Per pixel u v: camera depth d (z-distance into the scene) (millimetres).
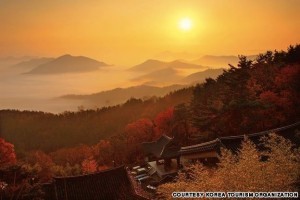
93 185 14984
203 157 13164
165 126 33531
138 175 24344
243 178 5621
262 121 20203
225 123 21000
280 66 26000
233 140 12656
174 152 22562
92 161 34312
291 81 22750
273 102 21031
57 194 14414
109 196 14656
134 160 35125
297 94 21484
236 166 6023
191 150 13750
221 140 12539
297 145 11953
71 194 14523
